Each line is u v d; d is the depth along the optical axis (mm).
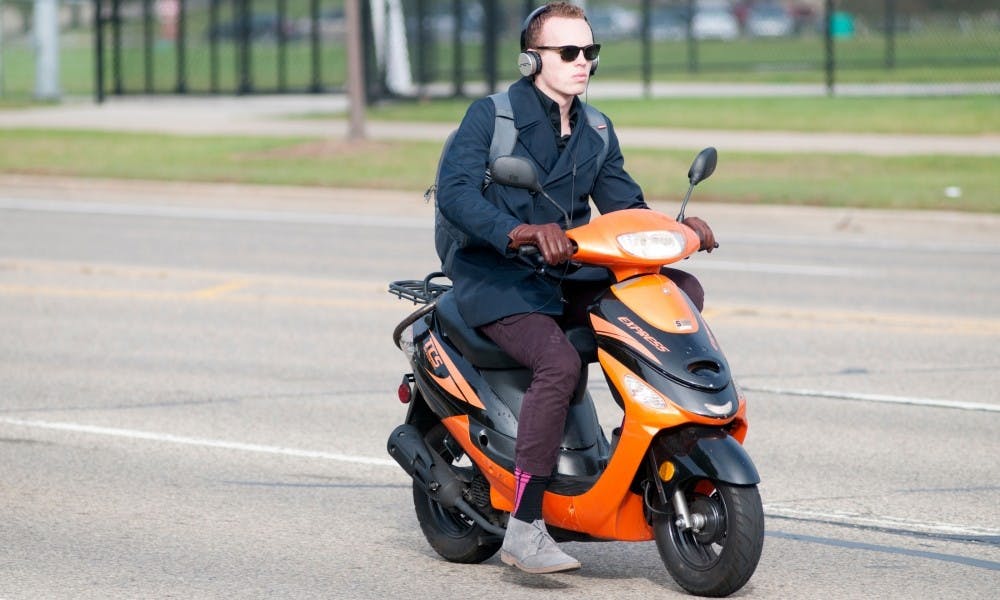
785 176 70438
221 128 93062
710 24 193125
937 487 25156
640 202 20031
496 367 19688
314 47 116125
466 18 166875
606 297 18672
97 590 19844
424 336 20672
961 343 37656
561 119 19547
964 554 21625
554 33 19094
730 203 64562
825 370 34531
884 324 40250
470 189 18859
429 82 120312
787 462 26797
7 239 56406
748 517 17891
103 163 77438
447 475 20359
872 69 131000
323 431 28984
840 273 49375
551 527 19562
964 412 30531
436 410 20359
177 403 31234
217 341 37812
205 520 23266
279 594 19750
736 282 47500
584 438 19250
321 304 43125
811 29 186750
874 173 70812
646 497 18719
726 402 18031
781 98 103625
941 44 158875
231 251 53406
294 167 75438
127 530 22688
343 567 21000
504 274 19234
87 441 28203
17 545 21891
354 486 25312
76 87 134750
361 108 82312
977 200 63125
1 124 95312
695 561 18688
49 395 31953
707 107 98562
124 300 43781
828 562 21203
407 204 67562
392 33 115250
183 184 71312
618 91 113500
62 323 40250
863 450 27594
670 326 18234
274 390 32438
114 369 34562
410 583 20297
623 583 20203
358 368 34719
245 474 26000
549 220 19562
